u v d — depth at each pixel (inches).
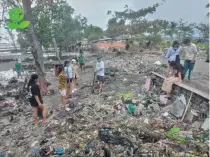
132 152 200.1
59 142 237.8
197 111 275.4
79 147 223.0
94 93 441.7
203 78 420.2
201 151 201.8
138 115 301.7
